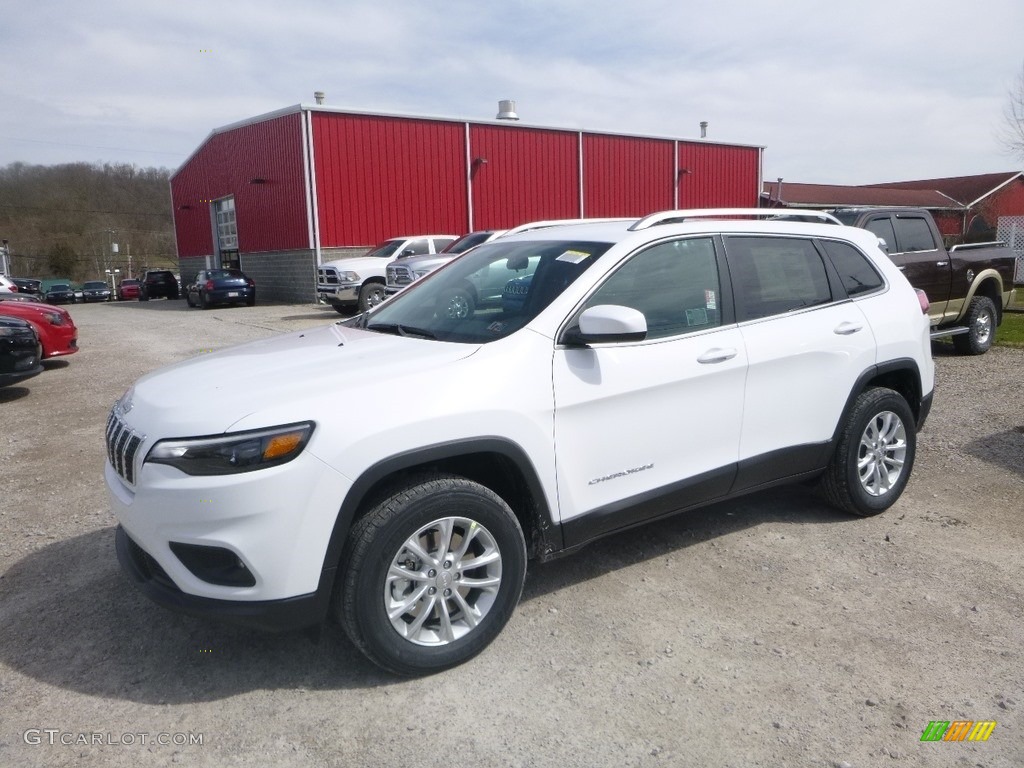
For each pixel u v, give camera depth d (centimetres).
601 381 347
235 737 280
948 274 993
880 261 485
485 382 319
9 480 592
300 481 280
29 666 328
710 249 404
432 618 320
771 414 412
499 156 2652
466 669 319
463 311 383
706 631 345
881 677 309
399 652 302
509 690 304
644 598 375
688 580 393
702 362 379
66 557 439
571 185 2830
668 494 377
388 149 2438
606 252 371
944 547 430
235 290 2542
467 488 312
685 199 3152
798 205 3512
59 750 274
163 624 361
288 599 285
